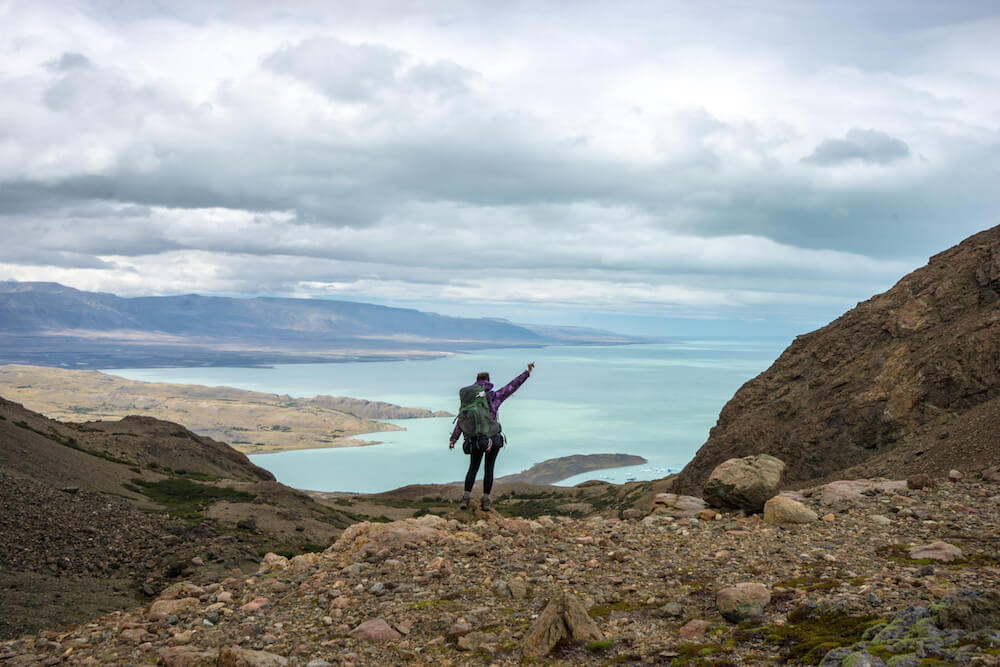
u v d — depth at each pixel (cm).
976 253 5256
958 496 1152
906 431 4500
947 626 509
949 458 2488
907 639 491
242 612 753
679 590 750
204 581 3225
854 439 4844
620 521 1112
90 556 3453
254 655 585
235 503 6194
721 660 543
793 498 1167
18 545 3338
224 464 11138
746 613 639
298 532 5488
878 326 5641
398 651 619
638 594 745
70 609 2373
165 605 779
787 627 598
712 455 6144
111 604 2616
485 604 725
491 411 1150
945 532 948
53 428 8931
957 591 639
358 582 823
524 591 757
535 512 11331
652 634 626
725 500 1157
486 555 896
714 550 904
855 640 543
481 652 606
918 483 1236
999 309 4578
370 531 1013
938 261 5709
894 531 970
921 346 4975
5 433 6538
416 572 841
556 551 911
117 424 11462
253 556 3975
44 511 3888
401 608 720
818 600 650
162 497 6519
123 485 6706
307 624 702
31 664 659
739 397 6681
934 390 4519
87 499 4434
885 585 695
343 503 11806
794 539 942
